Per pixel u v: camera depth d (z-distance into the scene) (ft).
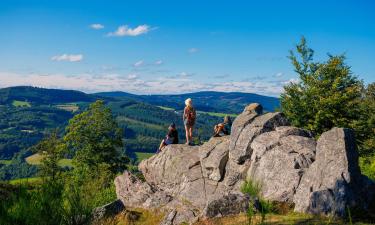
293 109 102.47
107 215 27.76
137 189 65.46
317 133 99.55
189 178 60.85
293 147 49.93
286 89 103.35
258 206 38.93
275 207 40.52
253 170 52.60
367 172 84.17
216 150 62.28
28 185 20.48
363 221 34.96
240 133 58.34
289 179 44.21
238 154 56.75
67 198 21.35
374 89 148.25
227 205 38.88
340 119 94.53
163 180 67.97
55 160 158.61
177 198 56.95
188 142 73.15
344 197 36.42
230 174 56.70
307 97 99.50
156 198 58.39
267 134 55.36
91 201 22.89
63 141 179.63
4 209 18.07
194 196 55.77
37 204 19.29
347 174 37.78
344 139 39.70
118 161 180.04
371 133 98.12
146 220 52.90
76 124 177.68
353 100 98.63
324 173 39.73
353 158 39.17
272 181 46.65
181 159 66.64
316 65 103.14
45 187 20.26
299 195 40.81
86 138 174.70
